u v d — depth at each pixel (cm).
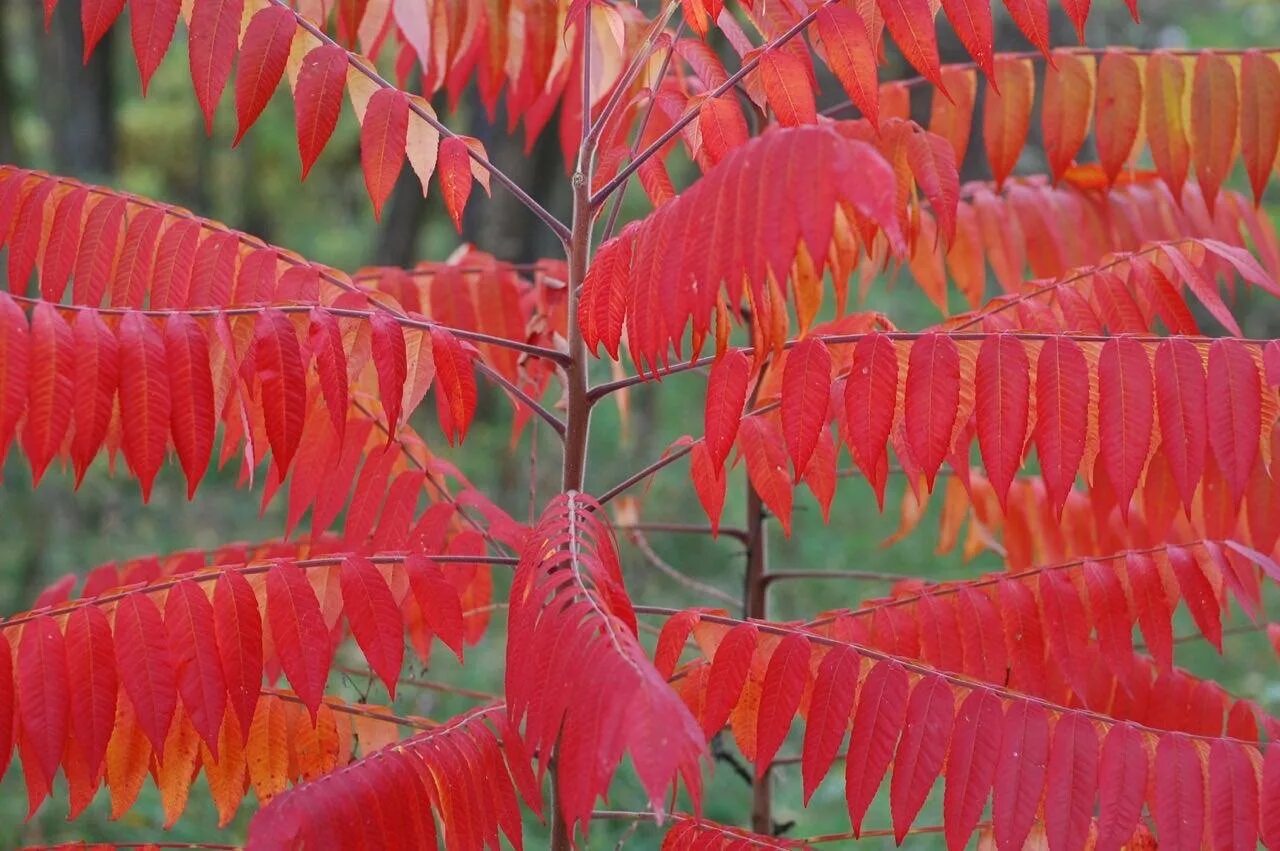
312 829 231
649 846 445
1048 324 249
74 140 1248
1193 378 234
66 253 244
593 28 271
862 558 828
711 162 244
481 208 1026
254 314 236
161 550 755
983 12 233
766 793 281
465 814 239
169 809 246
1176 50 261
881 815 526
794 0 243
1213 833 234
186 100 1623
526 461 855
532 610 230
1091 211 278
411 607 269
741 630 239
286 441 233
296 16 239
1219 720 255
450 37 267
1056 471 234
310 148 239
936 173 247
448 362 241
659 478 870
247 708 236
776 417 253
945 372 235
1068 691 257
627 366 473
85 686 234
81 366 228
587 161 250
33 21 1360
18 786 457
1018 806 234
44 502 746
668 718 217
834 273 242
